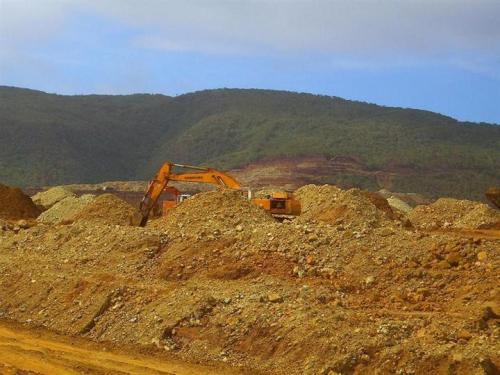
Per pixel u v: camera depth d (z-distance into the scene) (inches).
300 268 860.0
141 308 805.2
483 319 687.7
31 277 944.9
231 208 1070.4
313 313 698.8
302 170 5142.7
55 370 666.2
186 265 914.1
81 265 984.3
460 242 850.8
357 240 889.5
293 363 656.4
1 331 828.6
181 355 714.2
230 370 671.8
